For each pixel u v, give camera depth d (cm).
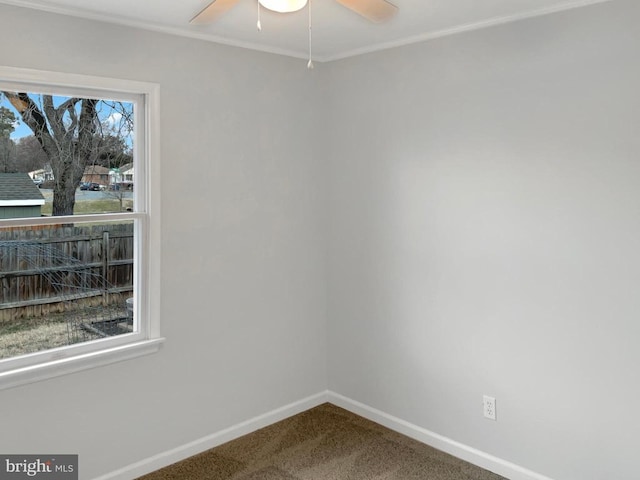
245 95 311
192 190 291
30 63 232
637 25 221
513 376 271
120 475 272
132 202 277
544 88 249
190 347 297
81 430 257
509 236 268
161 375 286
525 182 259
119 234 274
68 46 242
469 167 281
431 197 300
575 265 245
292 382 351
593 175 237
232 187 309
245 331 322
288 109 334
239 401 322
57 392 249
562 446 255
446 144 290
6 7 225
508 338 272
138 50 265
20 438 239
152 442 284
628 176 227
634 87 223
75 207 258
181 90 282
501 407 277
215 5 200
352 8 201
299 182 344
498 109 267
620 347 234
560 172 247
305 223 350
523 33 255
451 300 295
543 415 261
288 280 343
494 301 276
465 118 280
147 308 281
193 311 296
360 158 337
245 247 318
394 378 329
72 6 236
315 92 349
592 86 234
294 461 293
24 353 246
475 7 244
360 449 306
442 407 304
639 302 227
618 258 232
